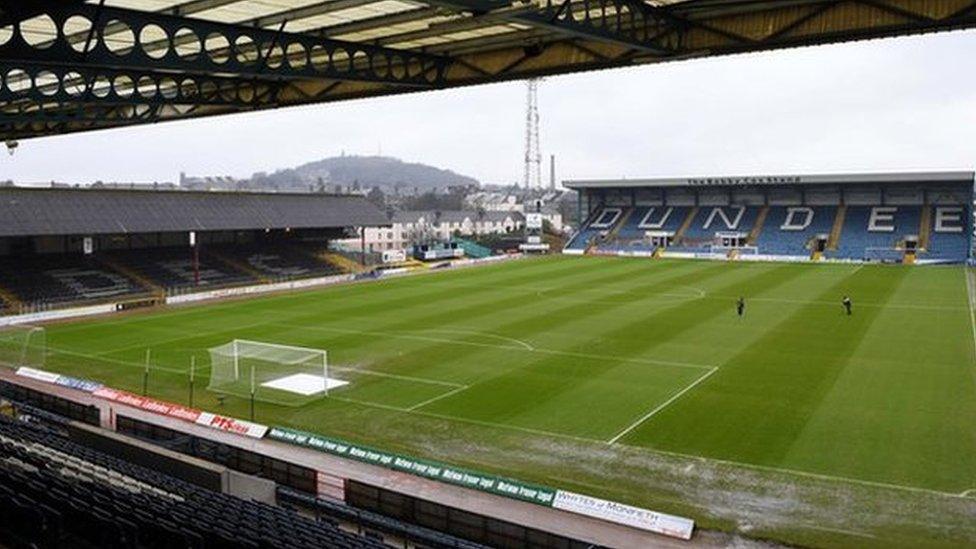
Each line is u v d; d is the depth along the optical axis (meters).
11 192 54.97
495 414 26.02
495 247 105.38
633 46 15.81
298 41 17.36
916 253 74.38
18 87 23.52
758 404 26.41
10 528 12.02
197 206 64.06
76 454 18.94
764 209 89.12
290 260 72.62
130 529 11.67
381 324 43.19
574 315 44.75
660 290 55.41
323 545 13.12
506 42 18.77
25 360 35.62
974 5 13.52
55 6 11.89
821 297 50.62
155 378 31.89
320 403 27.73
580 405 26.73
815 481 19.98
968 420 24.31
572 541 16.66
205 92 22.27
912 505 18.50
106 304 51.84
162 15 15.03
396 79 19.27
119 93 25.23
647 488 19.81
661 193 95.25
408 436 24.12
